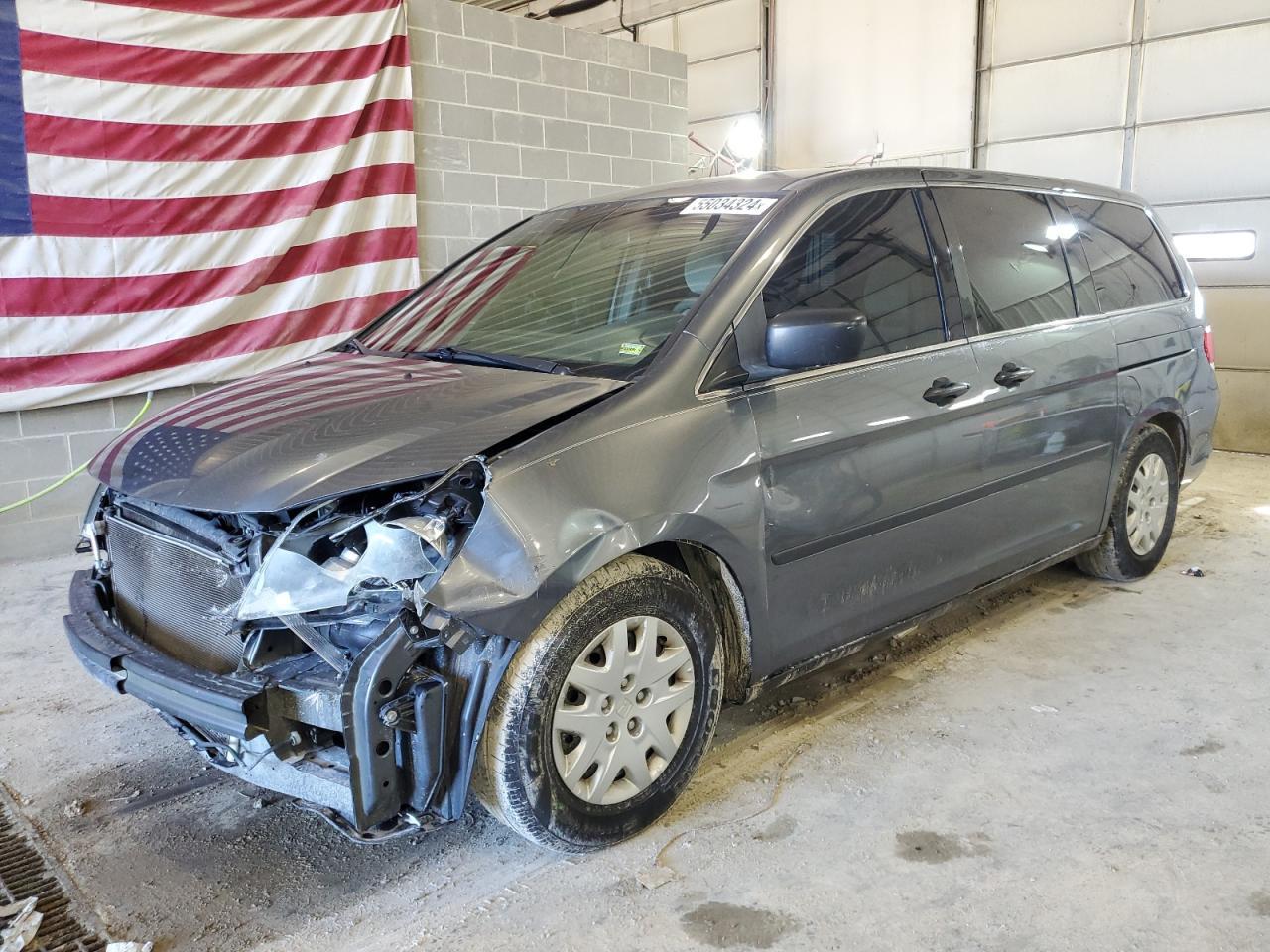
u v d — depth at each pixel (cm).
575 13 1404
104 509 280
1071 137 950
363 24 572
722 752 296
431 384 260
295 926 221
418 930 218
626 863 240
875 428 285
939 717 316
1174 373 428
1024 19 970
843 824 255
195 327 535
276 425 243
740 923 216
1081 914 216
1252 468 757
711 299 264
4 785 287
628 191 361
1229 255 854
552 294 308
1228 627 392
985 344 327
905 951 205
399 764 212
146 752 308
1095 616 406
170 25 505
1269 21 811
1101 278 399
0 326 476
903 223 316
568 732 230
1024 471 346
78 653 249
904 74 1080
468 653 215
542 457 223
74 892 236
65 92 479
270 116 544
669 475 239
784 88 1201
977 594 349
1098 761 286
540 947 210
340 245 584
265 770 222
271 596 207
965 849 242
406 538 204
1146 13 881
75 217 490
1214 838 245
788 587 272
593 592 229
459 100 635
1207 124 856
